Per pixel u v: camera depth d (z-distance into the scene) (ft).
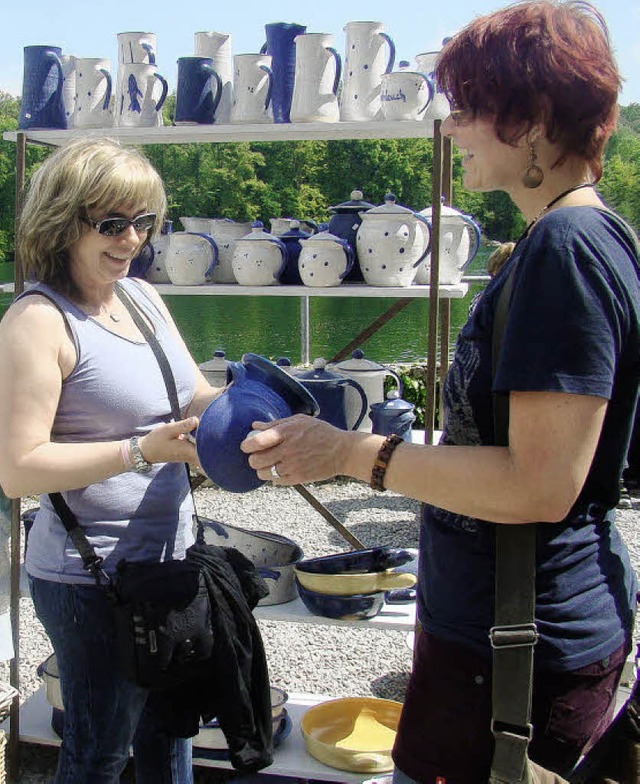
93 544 6.10
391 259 9.00
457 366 4.55
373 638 13.08
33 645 12.59
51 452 5.72
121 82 9.10
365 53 8.68
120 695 6.27
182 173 48.11
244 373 5.80
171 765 6.93
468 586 4.53
